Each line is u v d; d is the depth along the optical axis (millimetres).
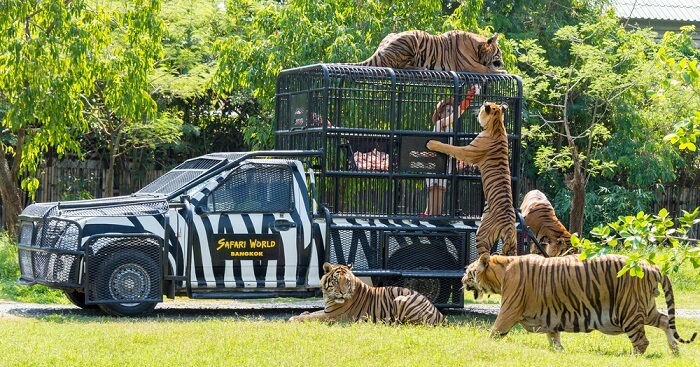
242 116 30031
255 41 22109
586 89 27625
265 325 11414
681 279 19750
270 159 14297
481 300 17906
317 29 21000
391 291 12602
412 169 14359
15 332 10789
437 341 10453
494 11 29984
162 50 21953
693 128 8102
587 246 8359
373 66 15062
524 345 10805
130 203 13242
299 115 15016
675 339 10812
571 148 23844
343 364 9352
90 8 22000
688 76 8055
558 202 28344
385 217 14141
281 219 13523
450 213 14547
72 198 27188
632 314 10797
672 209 31031
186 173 14148
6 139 25672
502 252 14195
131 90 21203
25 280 13531
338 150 14109
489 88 15000
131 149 28500
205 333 10773
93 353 9672
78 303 14148
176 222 13172
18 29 19922
